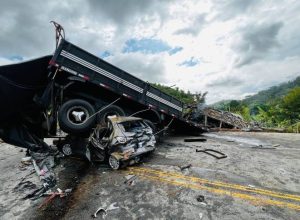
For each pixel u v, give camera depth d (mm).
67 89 7789
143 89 9375
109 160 6719
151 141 7422
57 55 6867
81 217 4262
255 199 4500
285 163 6785
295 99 31125
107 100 8828
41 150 8047
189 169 6371
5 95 6711
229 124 16562
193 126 12336
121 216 4184
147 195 4922
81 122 7703
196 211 4160
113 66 8242
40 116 7992
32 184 6051
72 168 7117
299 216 3871
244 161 7035
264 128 16484
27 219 4340
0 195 5516
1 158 9320
